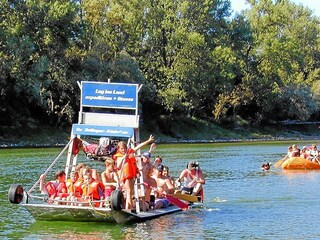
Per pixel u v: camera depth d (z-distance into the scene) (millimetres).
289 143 72625
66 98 67188
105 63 71312
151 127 79375
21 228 15617
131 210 16547
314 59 110312
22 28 65062
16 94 62750
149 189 17766
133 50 83125
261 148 59500
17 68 60781
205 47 84750
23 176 28500
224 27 92062
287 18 101000
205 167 35438
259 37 94062
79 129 17422
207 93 88625
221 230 15484
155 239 14359
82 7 74312
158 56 85750
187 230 15438
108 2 80875
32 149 52219
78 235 14727
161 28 84875
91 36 73188
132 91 17562
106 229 15453
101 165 34969
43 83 63594
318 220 17016
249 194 22750
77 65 69500
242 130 91438
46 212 16078
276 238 14578
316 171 32938
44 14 66500
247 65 93875
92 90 17781
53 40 67562
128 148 16891
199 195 19766
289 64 95250
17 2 66000
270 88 94938
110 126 17250
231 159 42406
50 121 66625
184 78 83438
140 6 83125
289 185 25906
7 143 60000
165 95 79250
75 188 16422
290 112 96500
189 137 82375
